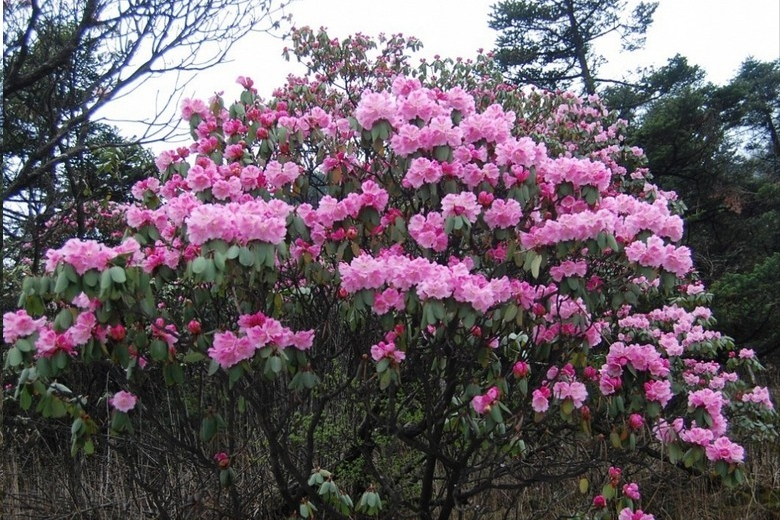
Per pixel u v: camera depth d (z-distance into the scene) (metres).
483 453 2.92
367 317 2.34
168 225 2.21
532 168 2.27
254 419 2.85
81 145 3.78
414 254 2.49
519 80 12.45
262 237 1.88
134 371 2.37
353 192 2.37
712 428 2.37
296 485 2.95
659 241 2.14
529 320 2.32
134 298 1.90
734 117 9.59
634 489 2.40
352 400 2.85
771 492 3.68
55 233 3.83
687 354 4.46
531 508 3.14
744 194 9.07
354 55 5.45
